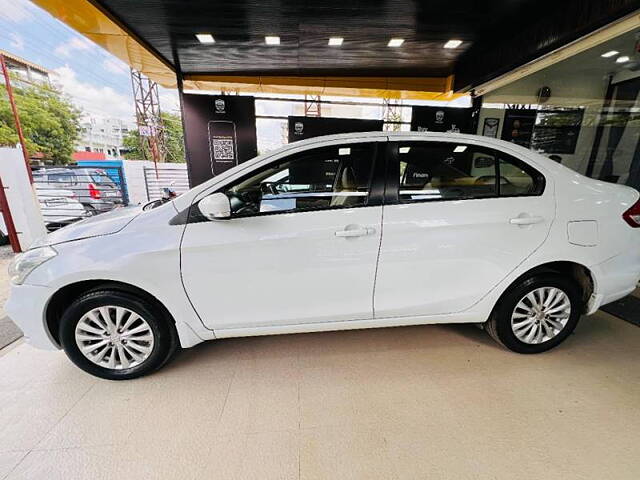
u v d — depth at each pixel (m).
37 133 14.99
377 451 1.42
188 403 1.71
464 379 1.88
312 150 1.85
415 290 1.90
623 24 2.87
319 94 6.28
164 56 4.74
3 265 3.99
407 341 2.28
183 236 1.72
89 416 1.62
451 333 2.38
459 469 1.34
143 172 8.44
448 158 1.88
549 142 5.09
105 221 1.81
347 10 3.33
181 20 3.55
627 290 2.05
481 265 1.89
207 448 1.44
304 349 2.19
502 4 3.21
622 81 4.40
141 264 1.69
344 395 1.76
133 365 1.87
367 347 2.21
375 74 5.64
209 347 2.22
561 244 1.90
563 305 2.04
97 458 1.40
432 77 5.79
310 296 1.85
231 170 1.82
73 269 1.67
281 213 1.77
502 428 1.54
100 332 1.81
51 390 1.81
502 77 4.45
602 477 1.29
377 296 1.89
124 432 1.53
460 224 1.83
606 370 1.95
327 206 1.80
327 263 1.79
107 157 18.19
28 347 2.23
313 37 4.03
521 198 1.88
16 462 1.38
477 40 4.12
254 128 5.59
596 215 1.92
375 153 1.85
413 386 1.82
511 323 2.03
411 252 1.83
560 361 2.04
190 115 5.39
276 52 4.59
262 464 1.37
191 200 1.77
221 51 4.53
